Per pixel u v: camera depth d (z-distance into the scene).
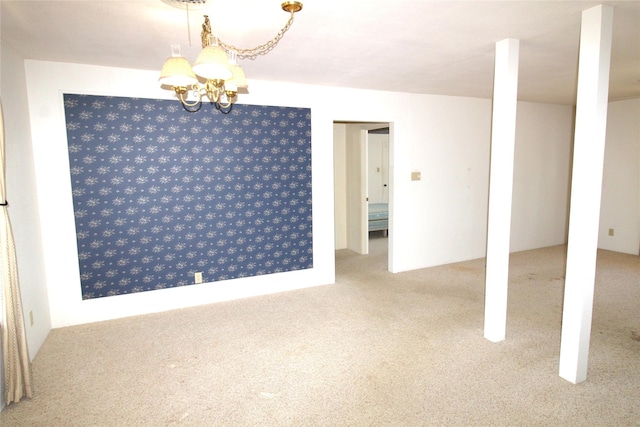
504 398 2.37
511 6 2.19
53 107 3.27
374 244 6.85
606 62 2.25
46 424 2.18
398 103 4.84
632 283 4.55
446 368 2.72
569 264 2.47
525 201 6.18
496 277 3.02
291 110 4.23
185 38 2.67
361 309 3.85
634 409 2.25
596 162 2.31
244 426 2.16
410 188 5.08
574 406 2.29
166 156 3.71
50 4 2.09
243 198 4.10
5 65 2.72
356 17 2.33
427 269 5.26
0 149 2.20
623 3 2.19
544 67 3.65
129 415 2.26
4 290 2.26
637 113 5.69
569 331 2.51
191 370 2.74
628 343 3.08
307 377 2.64
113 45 2.81
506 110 2.80
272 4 2.12
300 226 4.44
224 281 4.11
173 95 3.67
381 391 2.46
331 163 4.52
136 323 3.55
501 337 3.12
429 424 2.15
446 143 5.27
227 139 3.95
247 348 3.06
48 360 2.89
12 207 2.73
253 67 3.47
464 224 5.61
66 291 3.46
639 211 5.79
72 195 3.41
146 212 3.70
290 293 4.35
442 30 2.57
